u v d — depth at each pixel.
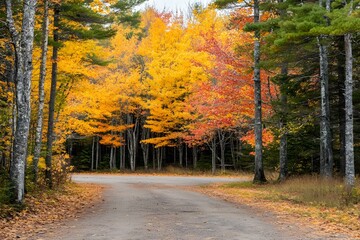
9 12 10.89
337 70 20.83
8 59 14.07
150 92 33.03
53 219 9.90
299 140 22.94
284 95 21.19
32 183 14.63
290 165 23.11
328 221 9.66
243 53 22.67
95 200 14.48
